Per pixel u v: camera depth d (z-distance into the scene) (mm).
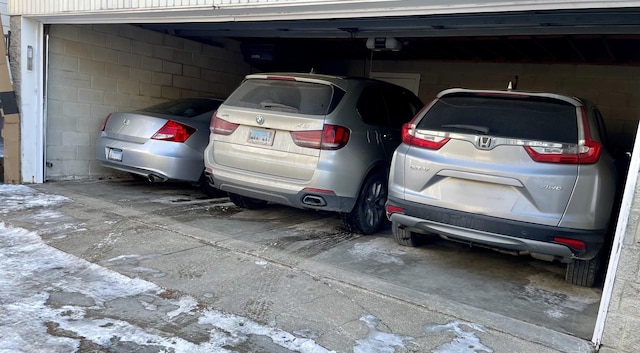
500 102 3820
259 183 4734
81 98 6980
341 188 4590
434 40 7465
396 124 5645
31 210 5117
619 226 2709
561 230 3377
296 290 3438
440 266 4215
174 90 8336
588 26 5258
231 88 9539
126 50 7457
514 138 3535
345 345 2721
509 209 3516
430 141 3861
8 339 2537
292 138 4582
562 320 3227
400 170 4016
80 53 6871
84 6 5480
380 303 3305
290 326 2902
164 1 4773
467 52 8688
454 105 3951
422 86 10117
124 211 5328
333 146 4500
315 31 7000
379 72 10625
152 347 2564
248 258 4035
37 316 2818
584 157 3373
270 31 7270
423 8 3695
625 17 4625
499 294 3639
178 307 3061
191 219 5184
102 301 3080
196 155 6160
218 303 3152
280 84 4973
